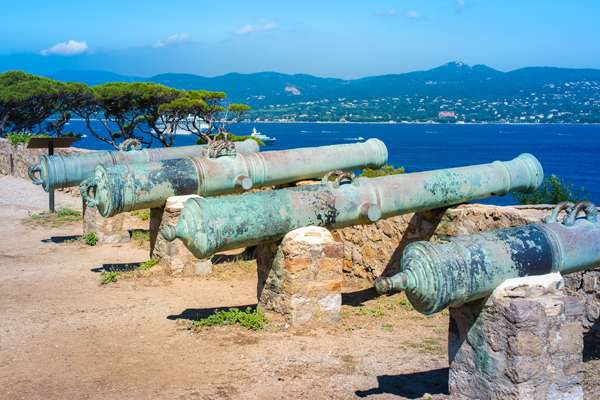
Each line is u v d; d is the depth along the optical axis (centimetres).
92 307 873
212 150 1053
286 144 11769
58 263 1157
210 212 731
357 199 836
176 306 877
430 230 949
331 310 788
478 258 516
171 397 584
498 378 512
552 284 526
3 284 1005
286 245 771
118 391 599
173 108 3066
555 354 512
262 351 697
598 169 7519
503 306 508
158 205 1016
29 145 1756
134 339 743
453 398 551
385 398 578
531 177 980
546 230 562
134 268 1103
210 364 663
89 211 1351
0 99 3219
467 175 930
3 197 2030
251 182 1049
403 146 12731
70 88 3278
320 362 666
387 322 809
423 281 503
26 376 636
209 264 1059
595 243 572
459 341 545
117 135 3359
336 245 782
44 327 787
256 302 900
